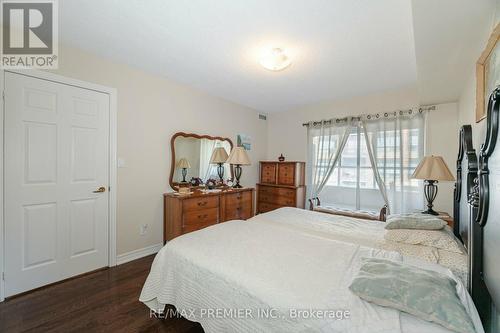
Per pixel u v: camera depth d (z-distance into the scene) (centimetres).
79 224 233
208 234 183
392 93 331
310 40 204
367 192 351
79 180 232
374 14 167
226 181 391
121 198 265
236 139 412
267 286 112
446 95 269
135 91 274
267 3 160
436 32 152
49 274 214
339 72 272
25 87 199
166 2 161
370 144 345
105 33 201
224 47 222
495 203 89
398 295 94
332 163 380
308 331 92
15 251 195
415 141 312
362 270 119
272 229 202
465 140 157
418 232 181
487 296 107
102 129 247
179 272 146
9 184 192
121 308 182
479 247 110
